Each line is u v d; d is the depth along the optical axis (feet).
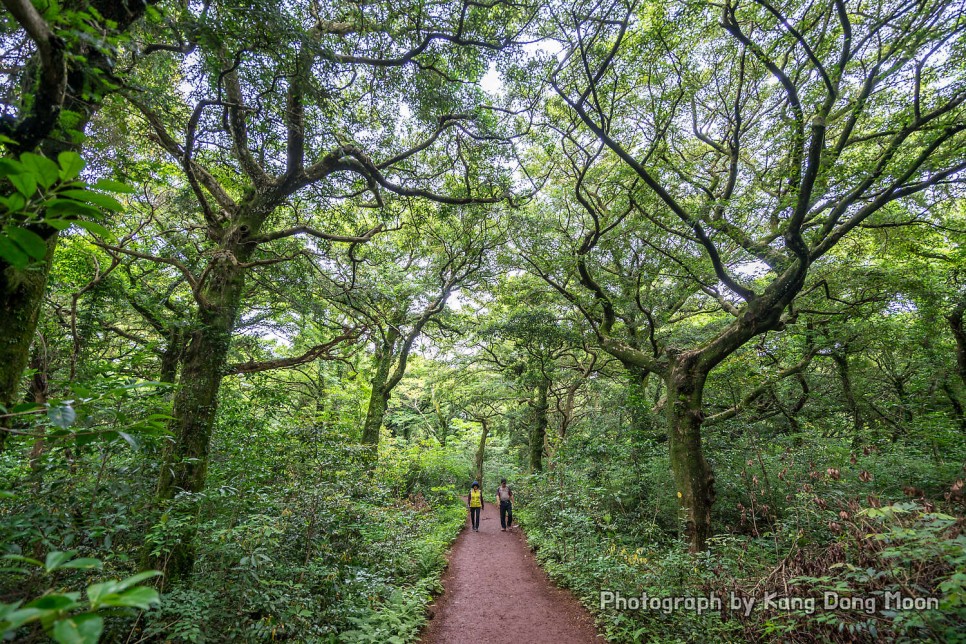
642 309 28.99
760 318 24.31
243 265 19.67
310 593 16.52
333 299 27.73
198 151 19.42
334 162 20.75
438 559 27.96
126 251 16.38
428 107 23.00
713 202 24.12
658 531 28.19
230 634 12.85
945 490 22.18
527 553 32.94
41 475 11.33
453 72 23.73
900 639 9.47
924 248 32.91
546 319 41.16
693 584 16.43
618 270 38.65
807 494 16.52
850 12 22.20
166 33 14.64
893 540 10.86
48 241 9.26
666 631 15.94
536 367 48.11
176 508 14.65
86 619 2.65
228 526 14.49
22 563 10.52
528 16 22.12
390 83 22.77
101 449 11.78
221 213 22.62
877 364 43.34
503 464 82.94
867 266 30.71
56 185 3.87
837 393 42.93
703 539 23.59
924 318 32.94
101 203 3.71
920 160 19.30
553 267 33.78
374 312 29.78
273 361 21.34
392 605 19.10
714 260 24.18
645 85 27.61
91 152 14.29
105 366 13.84
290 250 25.81
